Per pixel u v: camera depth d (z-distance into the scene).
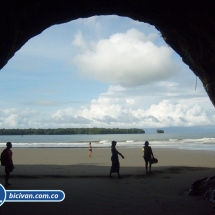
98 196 7.59
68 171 12.99
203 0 6.02
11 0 5.53
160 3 6.80
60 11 6.94
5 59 6.65
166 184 9.30
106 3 7.07
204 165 15.16
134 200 7.09
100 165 15.62
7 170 9.12
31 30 7.11
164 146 34.06
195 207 6.29
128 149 28.94
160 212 5.97
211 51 7.23
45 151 27.44
